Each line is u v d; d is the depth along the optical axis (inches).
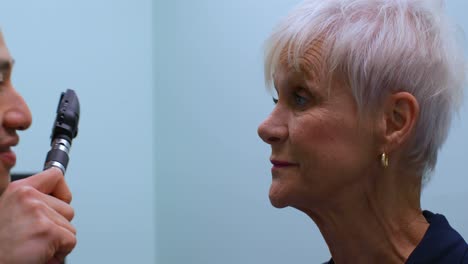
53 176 29.4
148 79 84.6
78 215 75.2
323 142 29.9
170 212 82.0
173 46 83.4
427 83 30.0
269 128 31.1
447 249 30.0
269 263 71.1
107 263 77.7
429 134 30.9
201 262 77.9
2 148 26.1
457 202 55.9
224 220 75.8
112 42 80.7
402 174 31.1
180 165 81.4
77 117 32.2
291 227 69.4
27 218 26.7
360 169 30.0
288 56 30.3
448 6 57.6
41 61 72.7
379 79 29.3
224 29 77.7
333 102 29.7
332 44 29.5
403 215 31.2
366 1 30.3
